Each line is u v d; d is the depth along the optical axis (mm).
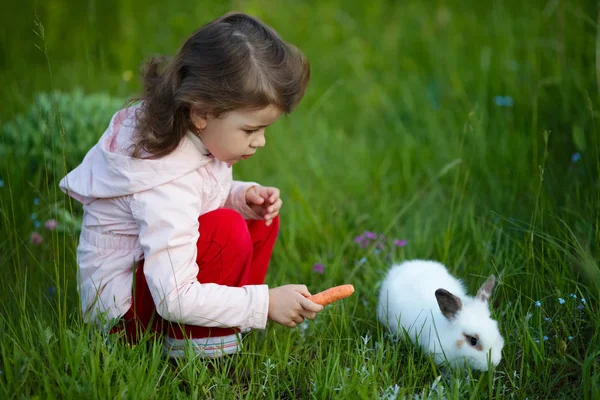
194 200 3342
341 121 6902
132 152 3316
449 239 4496
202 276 3533
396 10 8586
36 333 3449
